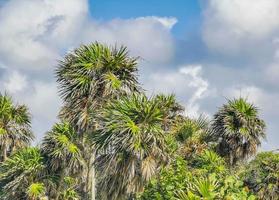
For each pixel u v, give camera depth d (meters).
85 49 26.94
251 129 34.31
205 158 27.14
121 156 21.55
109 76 26.28
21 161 33.53
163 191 19.97
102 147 22.02
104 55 26.75
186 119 34.72
